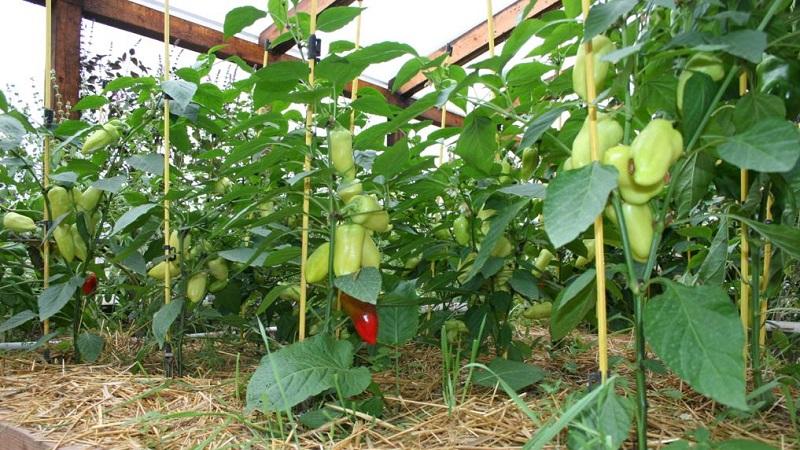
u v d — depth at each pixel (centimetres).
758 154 89
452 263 234
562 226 90
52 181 208
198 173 251
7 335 267
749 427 136
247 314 263
